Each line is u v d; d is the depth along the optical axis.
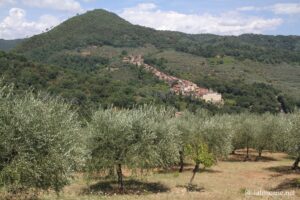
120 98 81.75
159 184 33.00
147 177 35.44
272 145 56.25
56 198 22.28
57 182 18.75
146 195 25.47
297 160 45.41
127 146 28.00
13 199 20.11
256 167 47.94
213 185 33.78
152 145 28.92
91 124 27.95
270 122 56.25
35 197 21.20
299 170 45.03
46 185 18.72
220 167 47.62
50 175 18.39
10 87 17.78
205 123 41.94
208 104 112.06
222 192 27.86
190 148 33.44
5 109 16.75
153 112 32.25
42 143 17.50
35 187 18.78
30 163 17.12
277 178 38.62
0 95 17.00
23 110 17.27
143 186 31.56
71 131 19.50
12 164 16.67
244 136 57.38
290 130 33.75
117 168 28.97
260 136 56.47
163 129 30.38
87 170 27.81
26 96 18.09
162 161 29.47
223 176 39.88
